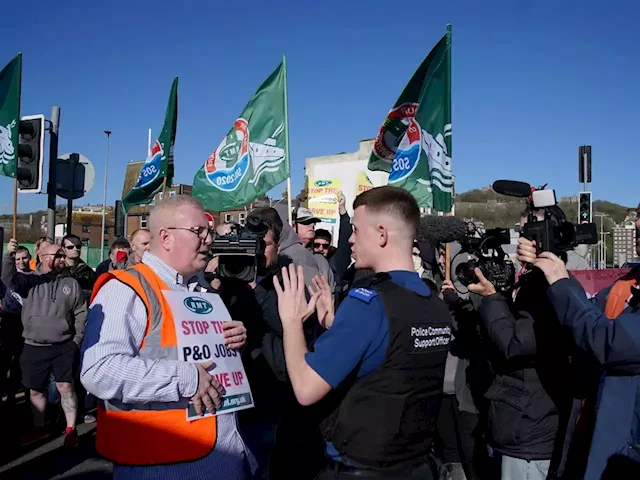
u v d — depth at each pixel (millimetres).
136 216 31219
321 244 7098
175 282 2621
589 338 2428
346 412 2172
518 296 3141
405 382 2160
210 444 2424
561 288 2572
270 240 3412
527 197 3285
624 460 2354
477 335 4031
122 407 2371
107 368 2262
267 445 3318
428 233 4344
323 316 2678
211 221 3109
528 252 2771
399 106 5676
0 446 6047
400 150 5672
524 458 3029
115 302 2389
